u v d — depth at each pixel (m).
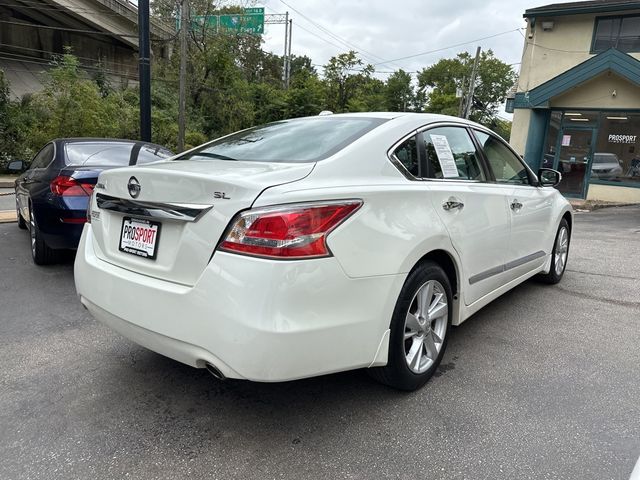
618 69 13.05
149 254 2.34
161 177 2.27
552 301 4.42
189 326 2.09
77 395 2.67
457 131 3.35
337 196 2.19
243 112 30.95
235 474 2.06
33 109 19.31
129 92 27.69
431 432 2.36
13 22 26.72
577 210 12.84
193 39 30.81
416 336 2.72
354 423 2.44
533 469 2.10
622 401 2.67
